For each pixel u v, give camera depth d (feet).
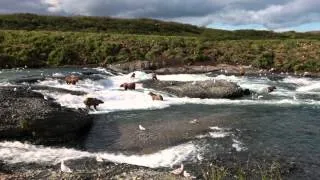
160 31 382.22
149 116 105.09
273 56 220.23
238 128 92.12
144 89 141.28
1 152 73.87
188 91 134.72
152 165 69.46
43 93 116.98
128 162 71.20
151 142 82.33
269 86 152.97
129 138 85.51
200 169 66.49
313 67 203.62
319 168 67.10
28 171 64.44
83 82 144.56
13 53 208.33
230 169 66.49
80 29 353.72
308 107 118.21
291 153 74.74
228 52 225.35
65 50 220.64
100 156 74.18
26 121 83.41
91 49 227.81
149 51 227.20
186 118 102.17
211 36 343.26
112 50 228.02
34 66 204.54
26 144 79.56
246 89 140.15
